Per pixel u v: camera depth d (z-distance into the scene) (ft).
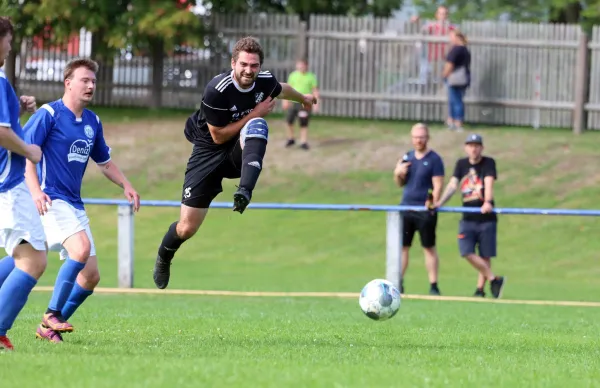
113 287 131.23
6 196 59.67
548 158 200.34
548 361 63.62
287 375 52.13
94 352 61.16
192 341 69.67
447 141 209.15
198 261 160.76
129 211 129.49
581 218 176.96
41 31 231.91
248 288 133.59
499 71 226.58
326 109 231.71
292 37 230.68
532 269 156.76
